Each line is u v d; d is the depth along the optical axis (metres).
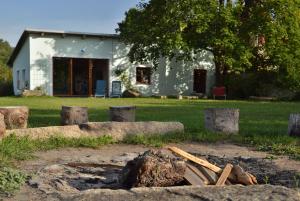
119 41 36.53
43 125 13.39
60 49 35.25
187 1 32.19
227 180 6.71
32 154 8.92
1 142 9.21
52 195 5.82
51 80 35.12
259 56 35.09
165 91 38.19
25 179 6.57
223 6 33.06
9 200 5.64
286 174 7.61
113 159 8.70
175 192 5.87
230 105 25.00
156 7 33.09
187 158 7.03
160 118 16.31
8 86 45.22
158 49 33.56
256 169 7.99
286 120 16.14
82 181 6.96
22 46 38.50
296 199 5.64
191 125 13.73
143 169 6.36
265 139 11.22
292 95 32.41
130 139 10.93
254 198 5.64
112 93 35.19
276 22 33.34
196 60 38.91
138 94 35.56
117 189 6.27
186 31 33.47
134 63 37.06
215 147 10.57
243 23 33.69
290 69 32.56
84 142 10.36
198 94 36.75
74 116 13.08
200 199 5.64
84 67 39.62
